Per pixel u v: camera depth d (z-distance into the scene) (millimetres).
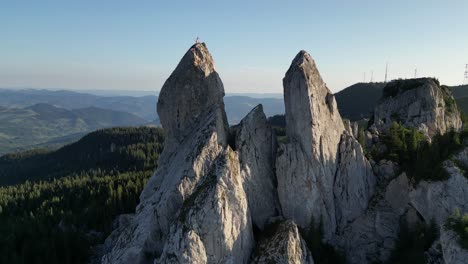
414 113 90562
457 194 60438
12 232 111938
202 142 67875
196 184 63469
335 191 66438
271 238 58719
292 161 63781
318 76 66750
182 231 54469
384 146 75312
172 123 77625
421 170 63469
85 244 102812
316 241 61125
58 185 189375
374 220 64812
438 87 94312
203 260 53625
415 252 59344
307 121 63594
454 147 65625
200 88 75375
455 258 51031
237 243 56375
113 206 130875
